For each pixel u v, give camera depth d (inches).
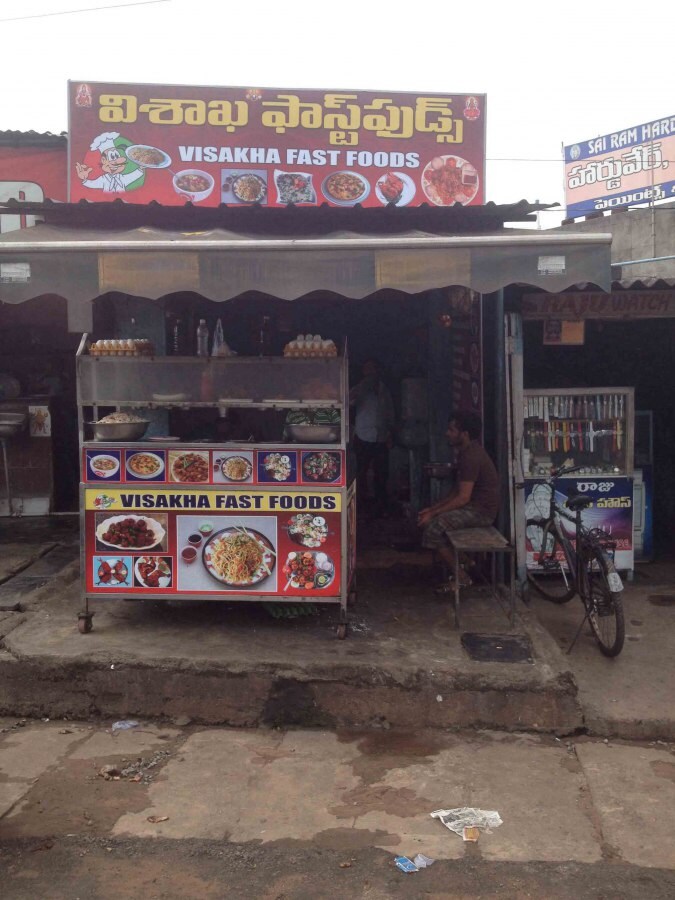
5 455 348.5
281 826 143.6
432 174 347.6
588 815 147.7
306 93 341.7
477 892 125.6
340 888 126.8
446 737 179.2
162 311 252.7
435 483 299.3
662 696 191.9
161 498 201.5
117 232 238.7
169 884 127.6
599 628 220.8
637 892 125.8
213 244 178.4
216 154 340.2
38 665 188.5
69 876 129.4
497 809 149.3
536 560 276.1
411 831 141.8
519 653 194.4
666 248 592.1
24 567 269.6
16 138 357.4
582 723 181.2
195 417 248.8
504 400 247.6
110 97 335.3
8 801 151.4
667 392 332.2
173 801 151.6
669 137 687.7
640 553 305.3
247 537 201.2
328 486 199.5
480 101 346.9
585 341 330.3
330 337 343.6
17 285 179.5
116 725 184.1
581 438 279.3
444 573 257.8
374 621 216.8
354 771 163.5
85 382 203.2
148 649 193.5
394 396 349.1
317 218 270.1
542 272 177.9
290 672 185.3
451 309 295.0
